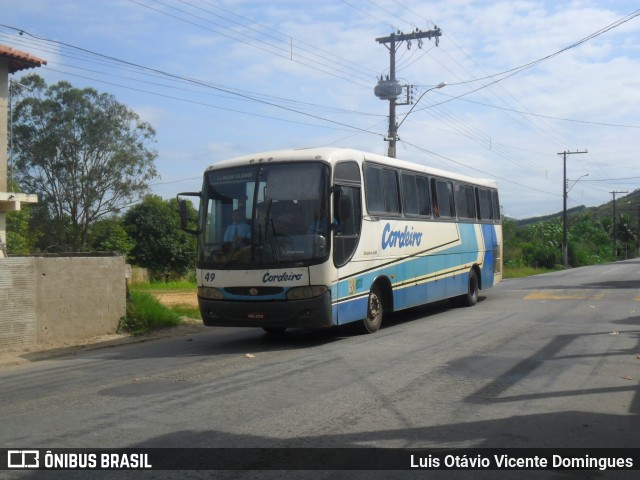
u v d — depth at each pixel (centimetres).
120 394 828
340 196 1192
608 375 893
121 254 1580
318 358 1050
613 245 10081
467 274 1844
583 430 647
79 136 5106
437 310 1788
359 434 633
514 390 809
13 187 3681
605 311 1642
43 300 1335
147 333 1509
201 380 899
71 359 1187
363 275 1298
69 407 769
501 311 1695
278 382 870
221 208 1243
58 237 5138
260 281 1180
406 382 856
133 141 5334
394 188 1459
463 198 1858
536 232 7669
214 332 1551
